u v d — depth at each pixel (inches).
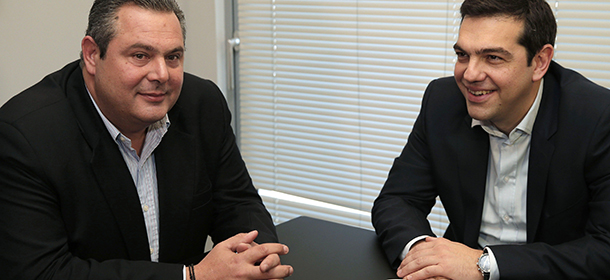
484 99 61.4
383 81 109.0
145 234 63.9
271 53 120.0
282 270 56.0
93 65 57.7
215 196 74.3
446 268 56.9
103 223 60.9
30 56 118.7
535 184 66.3
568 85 66.2
